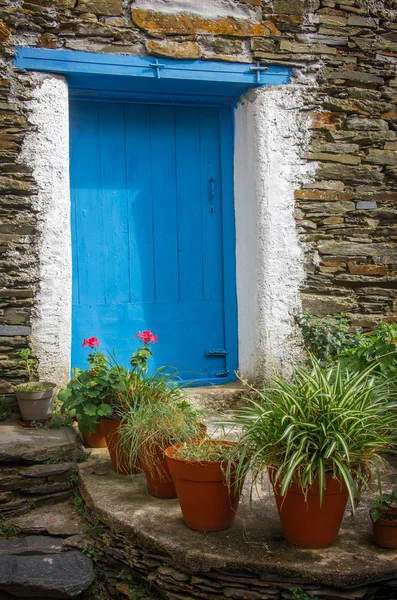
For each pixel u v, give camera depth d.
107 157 4.62
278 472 2.61
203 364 4.85
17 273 4.21
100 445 4.01
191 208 4.81
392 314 4.84
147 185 4.71
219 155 4.85
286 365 4.67
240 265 4.86
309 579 2.66
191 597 2.85
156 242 4.74
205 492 2.90
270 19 4.55
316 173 4.68
